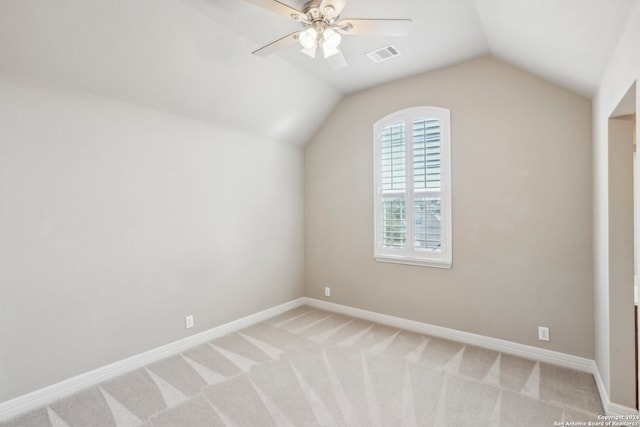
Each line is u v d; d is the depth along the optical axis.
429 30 2.54
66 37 2.08
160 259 2.90
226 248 3.47
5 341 2.08
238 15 2.38
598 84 2.21
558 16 1.72
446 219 3.22
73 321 2.38
